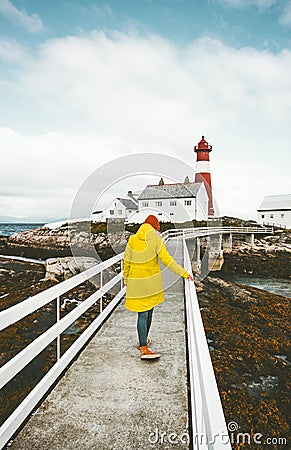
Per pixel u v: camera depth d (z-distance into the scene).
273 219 65.38
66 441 2.83
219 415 1.51
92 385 3.74
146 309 4.35
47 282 14.09
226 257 39.78
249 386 9.23
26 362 2.94
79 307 4.61
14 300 12.26
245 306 17.77
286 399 8.66
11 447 2.75
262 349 12.10
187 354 4.57
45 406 3.34
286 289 29.67
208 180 40.78
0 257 18.69
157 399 3.46
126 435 2.91
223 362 10.55
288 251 42.56
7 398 5.75
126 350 4.70
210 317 15.30
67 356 4.16
